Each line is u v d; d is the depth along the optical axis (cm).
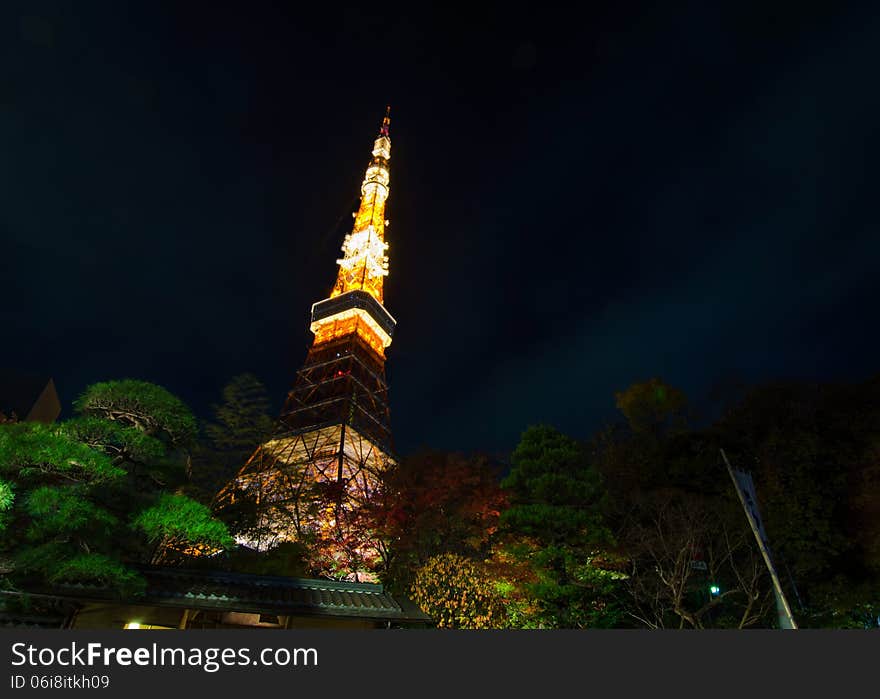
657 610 2317
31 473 1089
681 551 2148
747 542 2375
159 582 1336
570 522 2119
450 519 2498
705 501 2466
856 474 2433
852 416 2700
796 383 3075
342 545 2797
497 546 2348
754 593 2195
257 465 3206
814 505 2373
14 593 1103
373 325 7200
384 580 2502
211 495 2677
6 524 1061
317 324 7281
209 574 1445
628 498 2823
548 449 2477
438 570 2112
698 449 3036
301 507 3119
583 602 2167
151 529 1150
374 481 3722
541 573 2070
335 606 1409
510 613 2097
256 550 2667
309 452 4859
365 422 5662
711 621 2391
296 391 6112
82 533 1092
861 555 2334
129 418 1323
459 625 1948
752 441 2939
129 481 1286
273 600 1377
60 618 1277
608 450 3572
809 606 2361
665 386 4441
